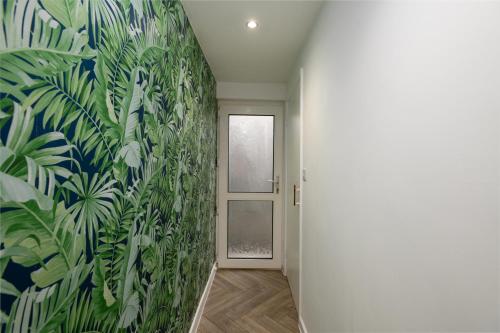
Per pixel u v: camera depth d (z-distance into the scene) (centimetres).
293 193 245
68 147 55
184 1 146
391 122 78
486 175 47
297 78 226
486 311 48
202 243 220
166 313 126
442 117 58
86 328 62
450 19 55
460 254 53
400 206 74
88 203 62
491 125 46
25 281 46
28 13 45
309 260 178
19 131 44
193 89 179
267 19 166
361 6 98
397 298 75
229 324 204
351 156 108
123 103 78
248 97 297
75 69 57
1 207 42
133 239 86
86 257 62
